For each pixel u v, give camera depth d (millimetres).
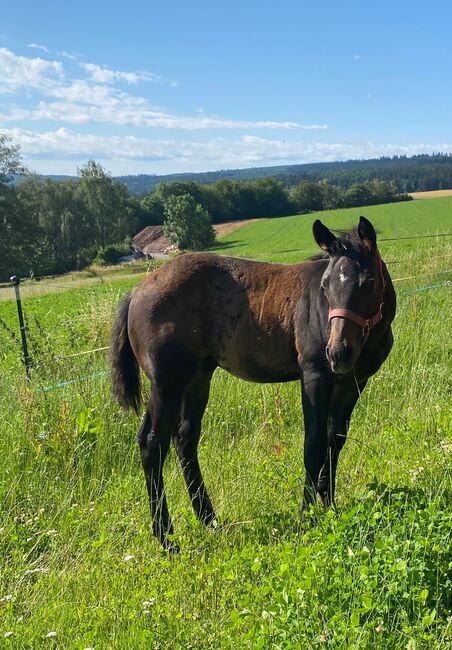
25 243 55000
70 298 22359
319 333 4258
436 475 4340
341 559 3135
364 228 4102
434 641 2723
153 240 85188
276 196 100000
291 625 2811
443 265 15031
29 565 3916
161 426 4602
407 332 8391
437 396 6316
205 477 5109
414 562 3090
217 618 3260
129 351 5020
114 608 3365
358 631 2688
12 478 5078
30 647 3143
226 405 6590
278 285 4586
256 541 3900
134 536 4297
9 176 55438
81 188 88250
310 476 4254
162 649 3010
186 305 4672
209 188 100125
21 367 7727
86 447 5555
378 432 5680
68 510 4672
